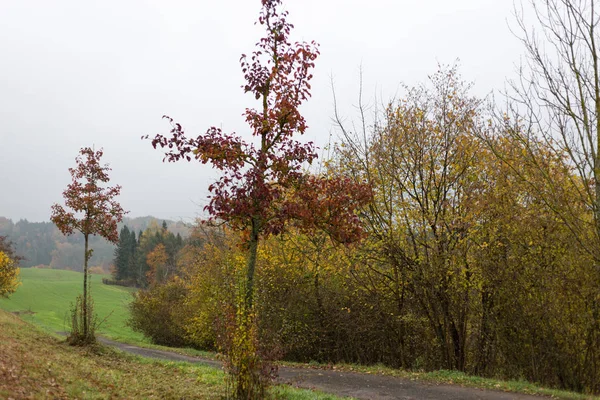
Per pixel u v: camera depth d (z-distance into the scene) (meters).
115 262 94.38
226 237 25.61
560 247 12.70
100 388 7.99
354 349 18.80
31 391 6.44
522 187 13.29
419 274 15.04
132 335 37.22
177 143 7.88
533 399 9.81
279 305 18.64
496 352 14.82
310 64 8.41
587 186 9.45
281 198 8.04
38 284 68.69
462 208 15.03
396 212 15.87
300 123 8.34
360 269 16.84
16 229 154.50
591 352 12.19
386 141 16.48
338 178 8.70
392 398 9.99
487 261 13.66
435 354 16.34
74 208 14.55
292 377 12.68
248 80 8.47
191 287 27.77
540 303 12.60
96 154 15.04
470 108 15.54
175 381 10.13
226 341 7.36
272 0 8.23
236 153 7.73
